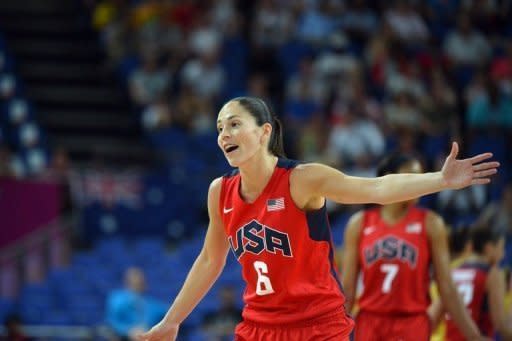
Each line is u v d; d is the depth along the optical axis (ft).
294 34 136.87
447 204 108.58
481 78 132.36
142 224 108.58
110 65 139.44
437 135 125.70
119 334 86.48
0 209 101.76
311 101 124.57
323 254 37.63
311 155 115.75
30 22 145.79
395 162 50.67
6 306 96.78
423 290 50.42
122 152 124.57
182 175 112.06
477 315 54.65
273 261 37.22
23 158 120.16
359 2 141.90
